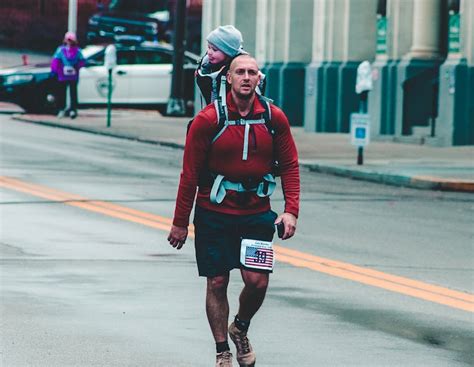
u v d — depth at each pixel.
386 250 26.19
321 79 63.34
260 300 15.34
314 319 18.84
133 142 55.28
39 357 16.09
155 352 16.52
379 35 59.19
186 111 72.25
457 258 25.36
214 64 15.32
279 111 15.22
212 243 15.20
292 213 15.25
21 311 18.94
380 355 16.67
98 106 69.88
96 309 19.23
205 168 15.17
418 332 18.12
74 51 66.19
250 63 14.88
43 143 52.50
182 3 69.75
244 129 14.98
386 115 58.75
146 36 86.69
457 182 39.53
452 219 32.22
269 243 15.23
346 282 22.11
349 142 56.75
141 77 70.44
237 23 72.75
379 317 19.11
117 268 23.06
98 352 16.44
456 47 54.66
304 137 59.62
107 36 86.38
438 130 55.34
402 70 57.69
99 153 48.94
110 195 34.94
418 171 42.47
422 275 23.06
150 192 36.09
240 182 15.09
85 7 97.81
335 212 32.88
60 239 26.52
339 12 63.16
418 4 57.91
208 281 15.30
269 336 17.64
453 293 21.30
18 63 95.38
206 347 16.89
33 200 33.31
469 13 54.28
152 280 21.88
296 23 68.06
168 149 52.34
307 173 44.38
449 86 54.59
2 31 98.88
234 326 15.61
